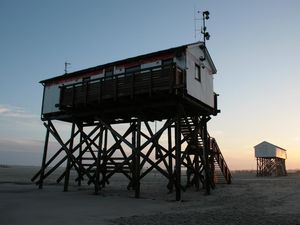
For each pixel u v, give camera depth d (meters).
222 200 19.62
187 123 21.12
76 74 25.62
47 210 14.48
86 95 21.72
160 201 18.48
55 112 26.28
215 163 33.41
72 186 29.72
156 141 19.92
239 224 11.64
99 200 18.61
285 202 18.78
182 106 19.94
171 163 22.00
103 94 20.84
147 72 19.12
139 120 20.58
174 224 11.52
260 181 44.56
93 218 12.61
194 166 28.03
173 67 18.36
